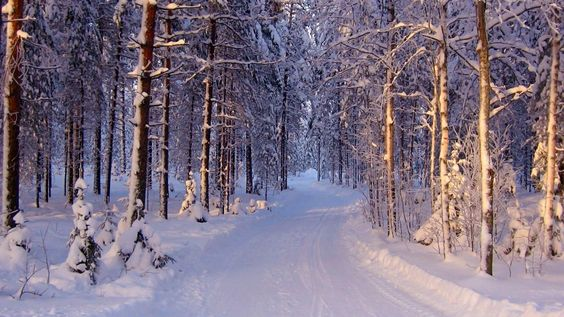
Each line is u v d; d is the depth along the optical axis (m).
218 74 22.22
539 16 12.75
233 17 19.62
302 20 16.91
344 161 51.62
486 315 7.16
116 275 9.56
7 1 11.60
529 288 8.24
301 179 78.88
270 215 27.09
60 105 23.27
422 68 16.73
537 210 16.00
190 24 20.66
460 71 15.07
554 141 10.85
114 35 23.48
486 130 9.41
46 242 13.72
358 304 8.51
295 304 8.54
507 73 15.12
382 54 16.08
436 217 13.97
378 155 20.17
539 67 12.71
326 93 19.20
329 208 33.09
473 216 12.77
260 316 7.79
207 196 22.97
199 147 29.44
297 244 16.67
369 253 14.36
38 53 17.45
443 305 8.26
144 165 11.36
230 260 13.30
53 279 8.48
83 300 7.55
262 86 27.81
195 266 11.87
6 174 11.31
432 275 9.74
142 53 11.59
